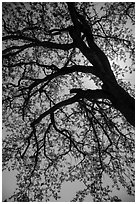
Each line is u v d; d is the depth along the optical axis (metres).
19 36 11.96
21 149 13.66
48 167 13.90
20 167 13.86
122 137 13.98
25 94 13.64
